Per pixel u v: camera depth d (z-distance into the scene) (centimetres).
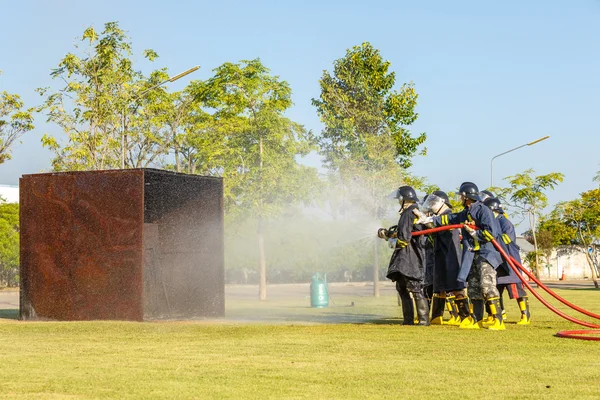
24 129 3459
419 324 1106
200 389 552
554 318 1309
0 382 589
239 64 2911
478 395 522
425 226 1109
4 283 4725
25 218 1430
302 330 1009
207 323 1208
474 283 1066
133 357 732
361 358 712
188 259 1483
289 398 516
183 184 1470
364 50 2919
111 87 2858
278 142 2869
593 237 6109
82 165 2798
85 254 1377
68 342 888
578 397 513
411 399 509
